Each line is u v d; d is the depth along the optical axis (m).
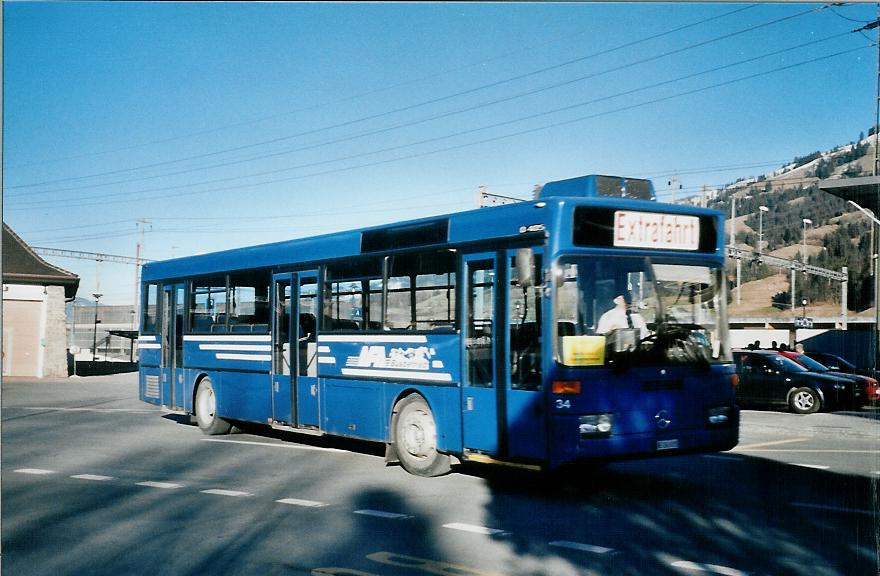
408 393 11.10
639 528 7.89
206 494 9.71
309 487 10.12
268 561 6.71
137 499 9.45
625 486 10.24
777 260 62.19
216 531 7.81
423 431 10.78
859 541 7.33
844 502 9.17
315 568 6.50
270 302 14.00
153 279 18.00
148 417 20.22
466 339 10.06
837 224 162.75
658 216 9.55
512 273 9.47
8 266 41.94
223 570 6.48
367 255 11.86
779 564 6.57
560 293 8.93
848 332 53.19
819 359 30.39
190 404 16.39
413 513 8.58
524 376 9.20
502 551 7.00
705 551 6.99
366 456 12.90
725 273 9.95
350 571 6.40
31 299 42.12
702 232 9.84
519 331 9.30
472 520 8.23
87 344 80.62
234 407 14.98
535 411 9.00
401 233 11.24
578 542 7.31
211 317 15.79
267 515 8.49
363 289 11.91
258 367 14.27
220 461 12.41
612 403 8.93
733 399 9.77
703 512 8.62
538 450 8.95
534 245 9.20
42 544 7.36
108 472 11.44
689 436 9.34
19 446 14.38
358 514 8.52
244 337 14.69
